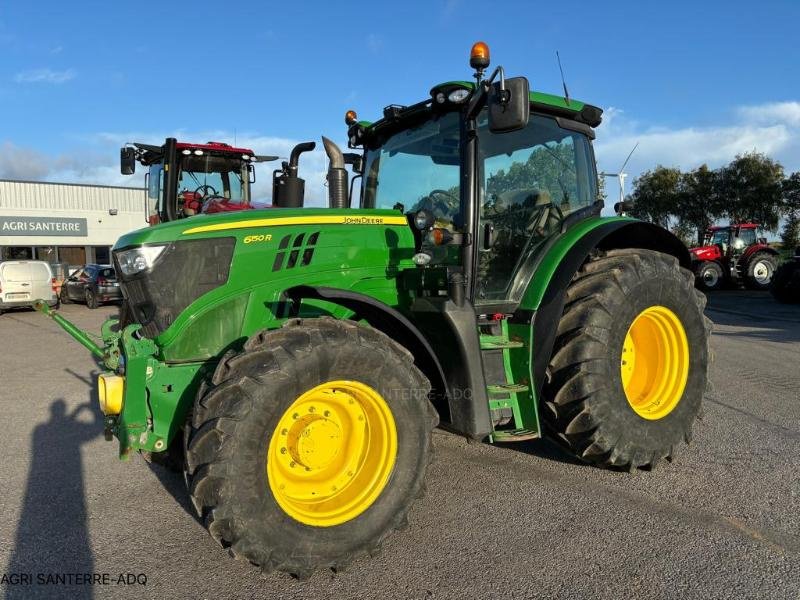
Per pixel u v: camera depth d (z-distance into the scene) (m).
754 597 2.60
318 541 2.77
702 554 2.97
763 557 2.93
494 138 3.89
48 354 9.75
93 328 13.11
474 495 3.73
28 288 16.42
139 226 33.88
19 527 3.46
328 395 2.95
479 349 3.33
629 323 3.82
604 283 3.78
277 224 3.38
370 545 2.91
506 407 3.64
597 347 3.66
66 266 25.20
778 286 15.31
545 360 3.68
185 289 3.15
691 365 4.17
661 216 33.81
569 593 2.67
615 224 4.16
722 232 20.55
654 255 4.11
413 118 4.10
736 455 4.32
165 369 3.10
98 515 3.61
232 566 2.99
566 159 4.34
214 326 3.22
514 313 3.82
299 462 2.92
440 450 4.55
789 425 4.98
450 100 3.63
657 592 2.66
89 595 2.74
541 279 3.80
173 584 2.83
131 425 2.93
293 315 3.40
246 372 2.68
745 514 3.39
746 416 5.25
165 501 3.81
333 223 3.54
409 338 3.51
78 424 5.59
